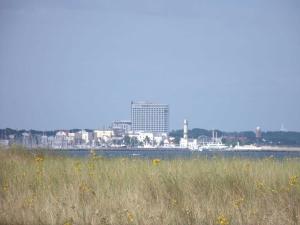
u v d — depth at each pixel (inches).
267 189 1539.1
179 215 1374.3
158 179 1608.0
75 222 1368.1
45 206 1445.6
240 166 1776.6
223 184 1577.3
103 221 1352.1
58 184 1627.7
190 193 1524.4
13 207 1457.9
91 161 1857.8
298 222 1368.1
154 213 1385.3
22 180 1654.8
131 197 1481.3
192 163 1851.6
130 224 1350.9
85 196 1521.9
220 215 1370.6
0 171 1780.3
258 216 1393.9
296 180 1585.9
